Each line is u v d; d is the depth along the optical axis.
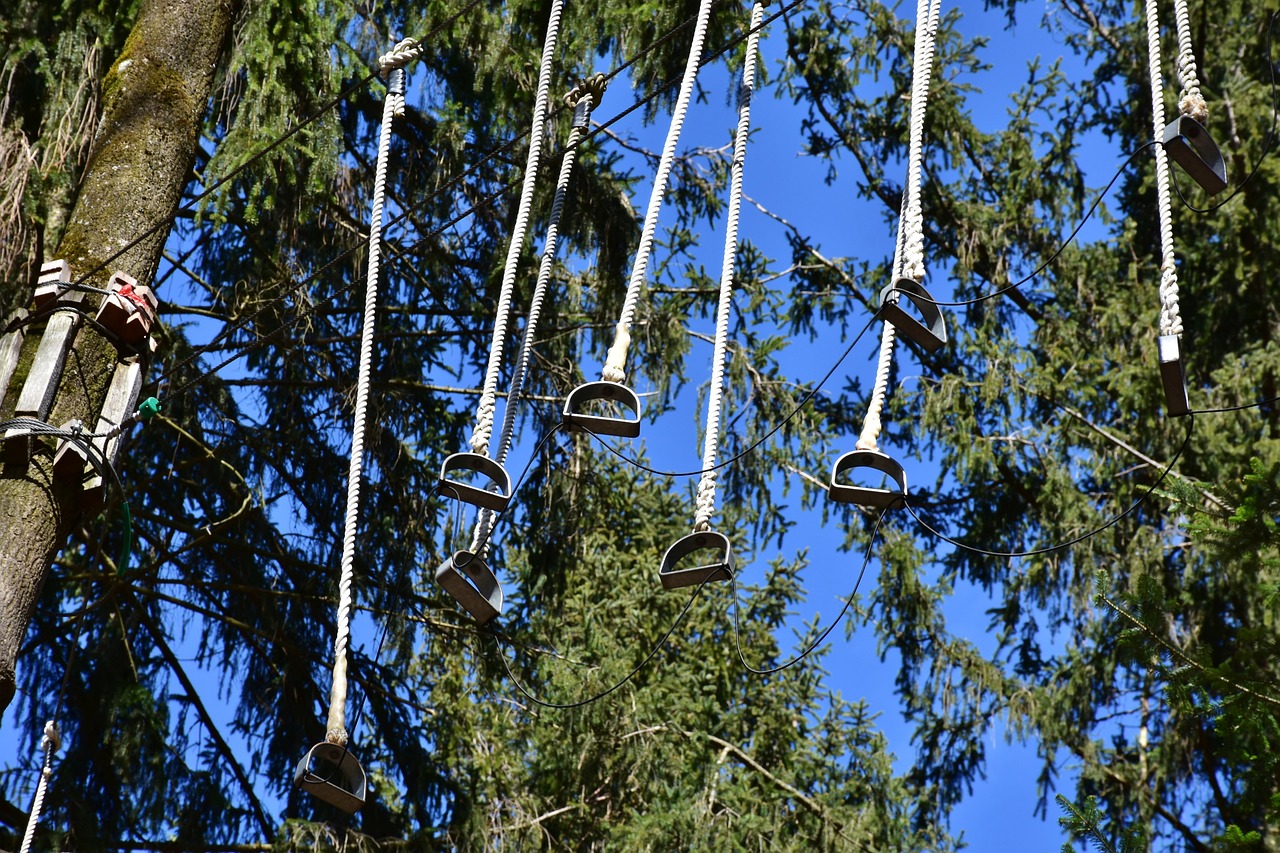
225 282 12.20
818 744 16.89
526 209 6.64
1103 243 17.77
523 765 15.52
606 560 17.42
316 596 12.52
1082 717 15.84
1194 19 17.03
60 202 9.52
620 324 5.98
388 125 6.97
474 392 13.19
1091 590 15.72
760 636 17.69
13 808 11.07
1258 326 16.36
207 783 11.77
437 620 13.32
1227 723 8.12
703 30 6.59
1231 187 15.77
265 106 10.00
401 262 13.05
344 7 11.22
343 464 12.81
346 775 5.50
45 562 6.12
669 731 15.27
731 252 6.31
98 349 6.49
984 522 17.47
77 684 11.64
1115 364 17.02
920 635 17.00
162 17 7.63
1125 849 7.88
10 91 9.93
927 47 6.07
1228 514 8.91
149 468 12.01
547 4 12.38
